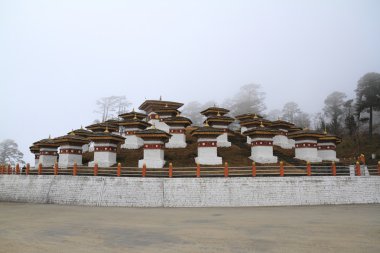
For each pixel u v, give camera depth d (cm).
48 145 4031
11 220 1822
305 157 3606
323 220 1738
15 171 3288
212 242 1223
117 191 2612
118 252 1094
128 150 4047
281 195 2542
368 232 1390
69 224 1666
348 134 8638
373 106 7806
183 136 3953
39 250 1132
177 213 2094
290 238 1280
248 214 2012
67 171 3175
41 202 2842
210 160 3238
